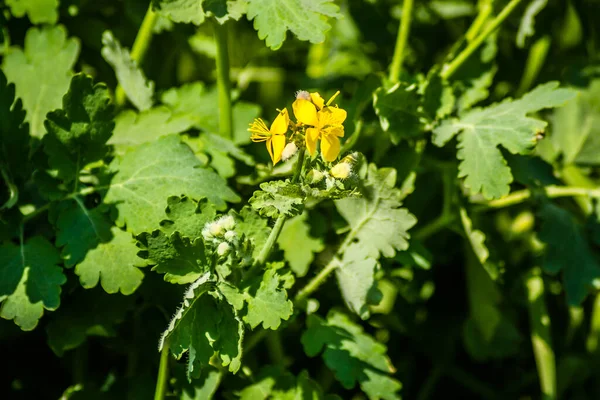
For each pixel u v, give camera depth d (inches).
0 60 26.4
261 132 21.3
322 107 21.0
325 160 21.1
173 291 24.4
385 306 27.8
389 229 24.0
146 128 24.4
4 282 22.5
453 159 27.1
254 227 22.5
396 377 29.5
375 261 23.7
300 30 22.6
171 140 23.4
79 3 26.5
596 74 29.2
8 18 26.3
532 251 29.4
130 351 25.1
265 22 22.7
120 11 28.3
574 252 26.4
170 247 21.8
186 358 24.2
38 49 24.7
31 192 24.4
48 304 22.4
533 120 24.1
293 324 25.9
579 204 28.2
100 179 23.3
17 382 26.5
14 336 25.6
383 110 24.7
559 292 29.6
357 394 28.5
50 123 22.9
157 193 23.0
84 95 23.0
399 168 25.5
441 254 29.4
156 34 28.1
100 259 22.5
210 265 22.0
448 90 25.3
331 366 23.6
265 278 22.0
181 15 23.5
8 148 23.4
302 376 24.0
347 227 24.4
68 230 22.8
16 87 24.5
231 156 25.4
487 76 26.3
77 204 23.1
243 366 24.2
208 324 21.9
